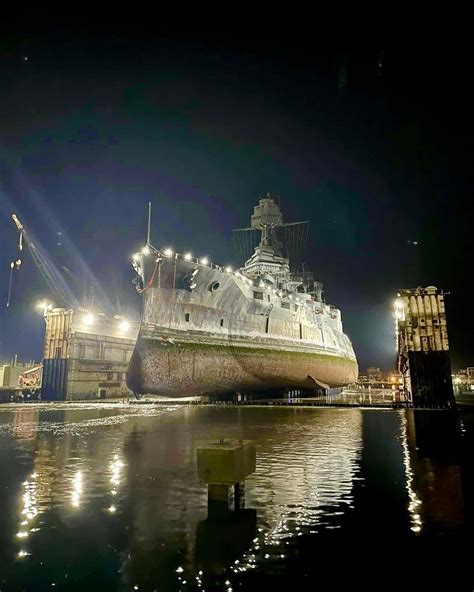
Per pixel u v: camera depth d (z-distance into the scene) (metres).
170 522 7.61
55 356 42.81
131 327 50.62
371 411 29.12
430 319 33.00
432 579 5.62
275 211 57.84
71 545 6.66
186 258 34.22
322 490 9.58
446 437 17.33
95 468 11.70
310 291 62.72
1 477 10.74
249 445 8.97
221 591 5.34
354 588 5.41
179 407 32.81
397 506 8.45
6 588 5.40
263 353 39.62
